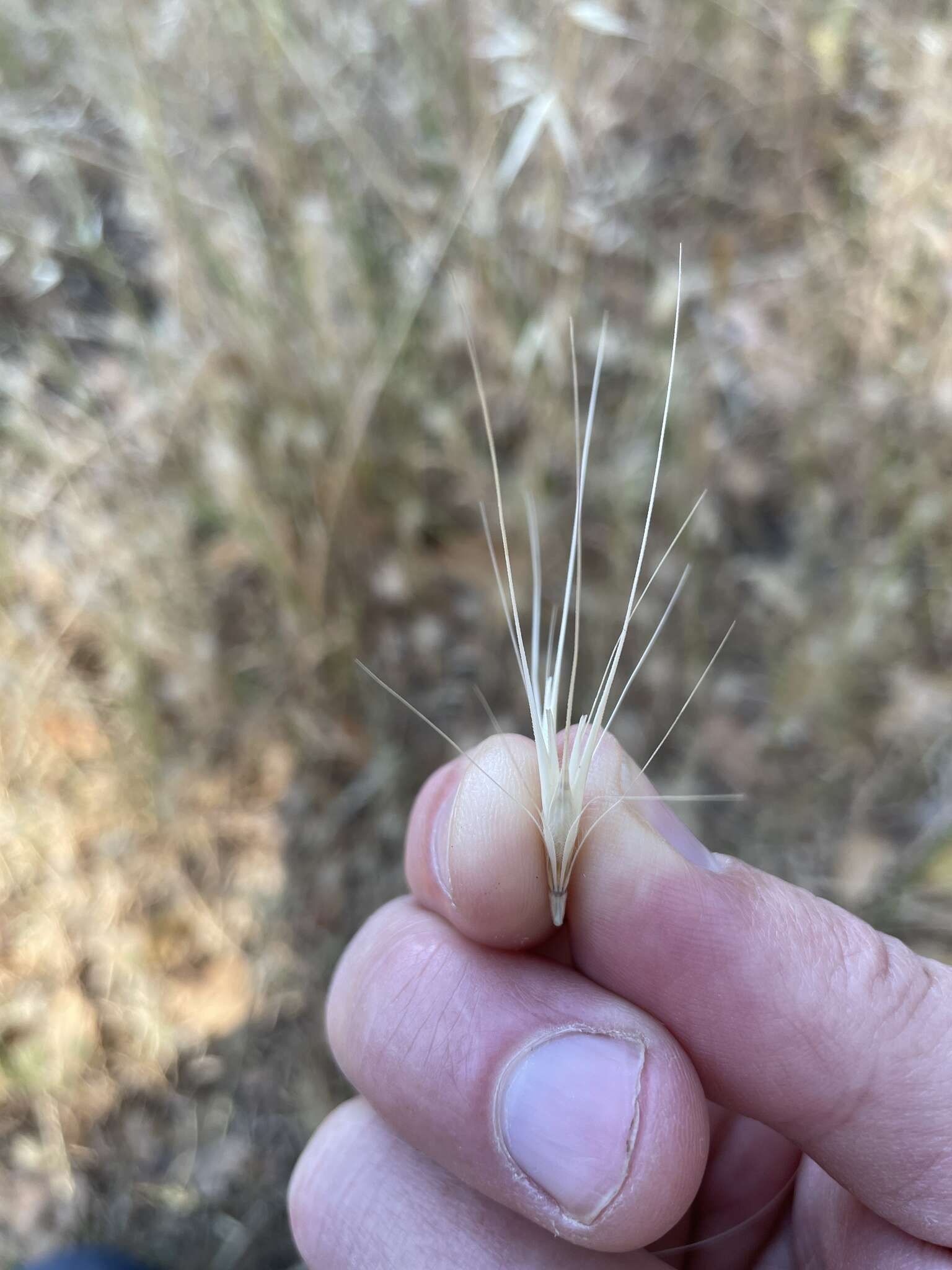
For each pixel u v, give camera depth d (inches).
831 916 3.3
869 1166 3.3
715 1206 4.1
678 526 6.4
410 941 3.5
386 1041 3.4
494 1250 3.4
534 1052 3.2
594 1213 3.1
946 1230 3.2
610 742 3.4
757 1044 3.2
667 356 6.4
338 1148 3.8
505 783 3.2
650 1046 3.2
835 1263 3.6
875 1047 3.2
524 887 3.2
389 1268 3.5
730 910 3.2
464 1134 3.3
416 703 6.4
